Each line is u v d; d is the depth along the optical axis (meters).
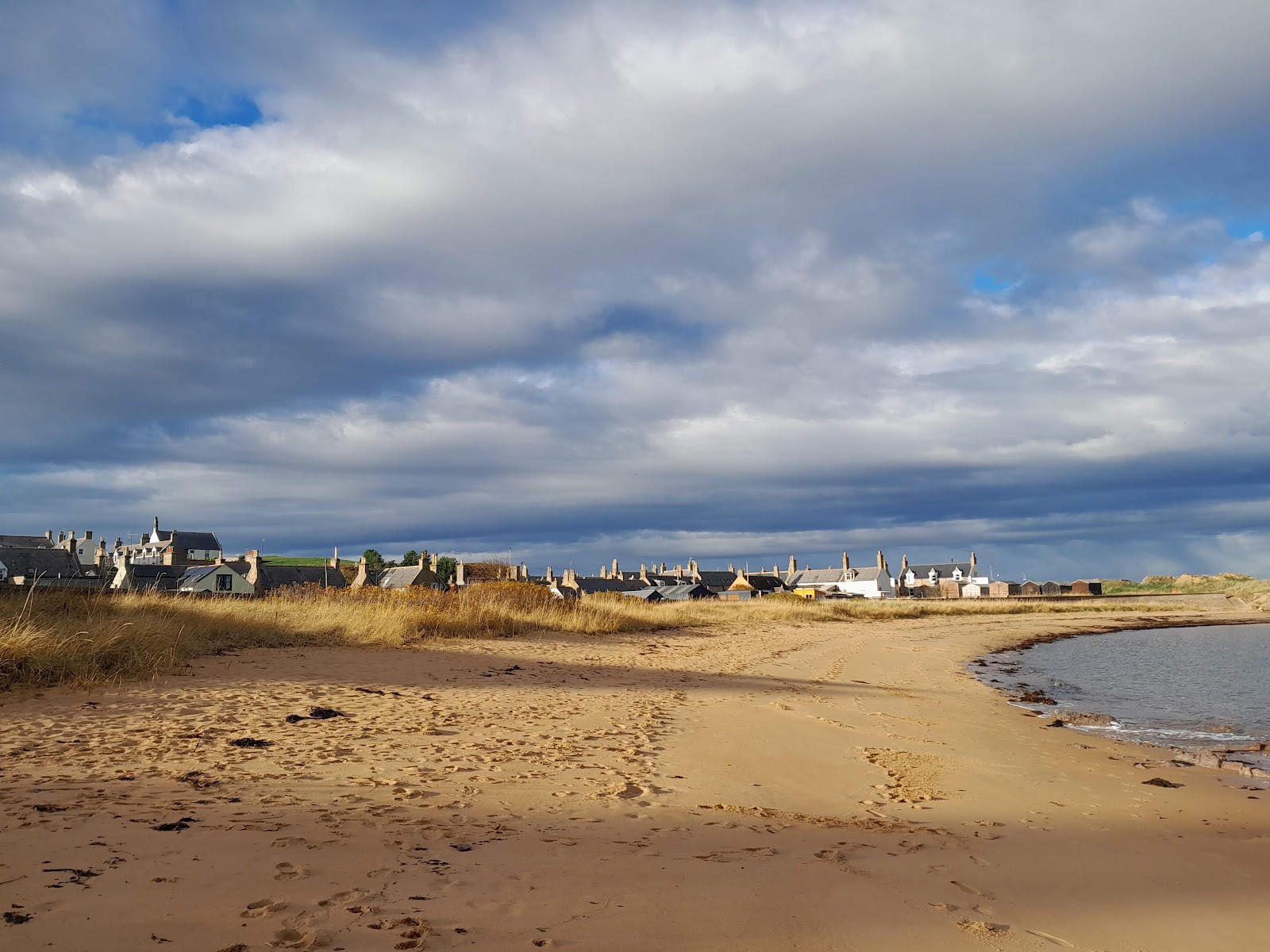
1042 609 65.88
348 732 8.15
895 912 4.09
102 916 3.23
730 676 16.06
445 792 6.02
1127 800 7.65
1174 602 80.94
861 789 7.38
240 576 54.97
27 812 4.70
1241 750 10.80
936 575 138.88
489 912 3.63
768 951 3.46
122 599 16.31
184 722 8.14
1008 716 13.46
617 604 35.19
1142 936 4.07
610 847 4.85
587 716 10.09
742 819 5.92
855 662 21.59
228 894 3.58
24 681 9.58
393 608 20.88
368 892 3.75
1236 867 5.47
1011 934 3.94
